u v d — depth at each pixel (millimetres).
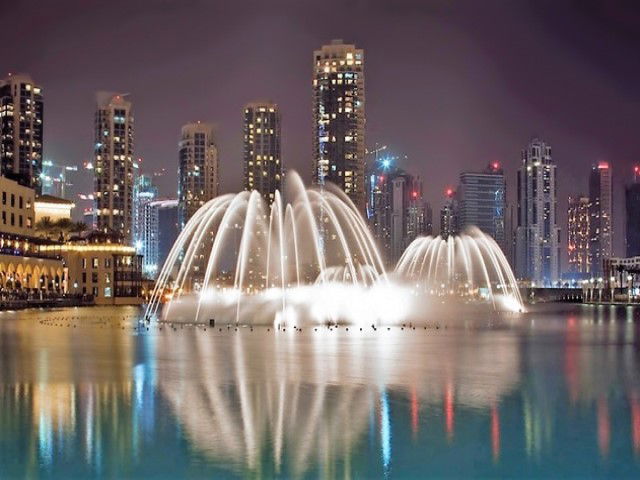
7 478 23734
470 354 62125
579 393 39969
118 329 94688
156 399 36906
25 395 38156
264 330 93625
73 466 24938
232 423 31312
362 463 25438
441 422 31828
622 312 198750
